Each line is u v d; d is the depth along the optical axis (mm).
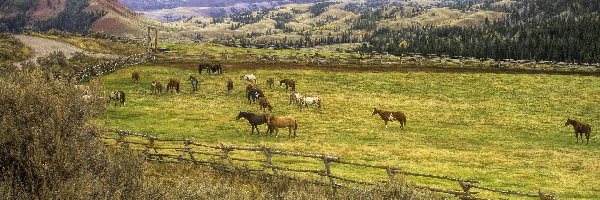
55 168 9227
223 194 12500
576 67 71312
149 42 79875
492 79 60281
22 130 9250
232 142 30578
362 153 29422
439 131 37812
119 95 41625
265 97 44125
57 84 10258
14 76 10102
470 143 34469
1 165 9148
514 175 26094
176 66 64188
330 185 17312
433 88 55438
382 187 13289
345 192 14648
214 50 95312
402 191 12875
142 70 60188
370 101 48469
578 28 170625
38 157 9055
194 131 33875
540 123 41656
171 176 17078
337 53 107625
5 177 8898
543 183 24641
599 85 57406
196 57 72125
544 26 192750
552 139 36656
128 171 11648
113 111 39562
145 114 39156
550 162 29516
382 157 28688
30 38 79250
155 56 70750
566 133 38688
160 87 48625
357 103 47344
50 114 9562
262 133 34219
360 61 70812
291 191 14500
